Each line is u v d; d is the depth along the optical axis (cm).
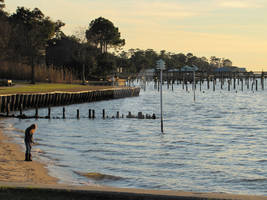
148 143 4000
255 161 3172
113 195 1486
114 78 14712
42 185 1631
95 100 10412
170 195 1470
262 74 18825
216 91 18438
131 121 5959
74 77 13475
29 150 2778
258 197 1447
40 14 14438
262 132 5112
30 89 8625
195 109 9112
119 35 17825
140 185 2369
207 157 3306
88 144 3816
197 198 1444
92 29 17388
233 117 7306
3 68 11950
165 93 16450
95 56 14925
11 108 6819
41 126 5097
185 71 19362
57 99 8269
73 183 2291
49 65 13925
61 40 14512
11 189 1540
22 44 13588
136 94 13888
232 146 3919
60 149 3466
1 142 3553
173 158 3219
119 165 2898
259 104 10962
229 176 2645
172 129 5238
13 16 14600
